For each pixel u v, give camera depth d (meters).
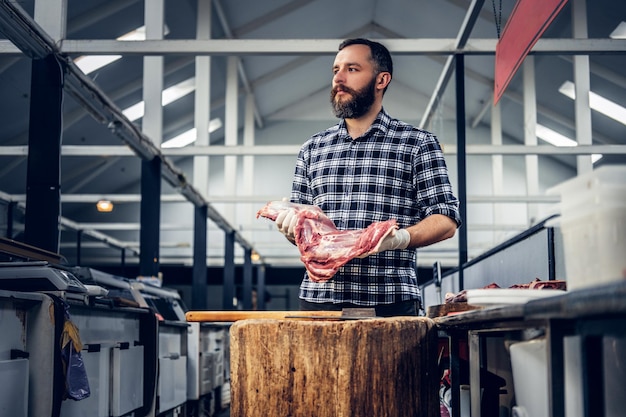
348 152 2.52
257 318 2.23
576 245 1.37
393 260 2.42
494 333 2.23
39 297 3.01
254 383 2.06
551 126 13.38
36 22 5.13
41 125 5.06
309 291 2.46
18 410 2.85
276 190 17.72
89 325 3.70
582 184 1.34
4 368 2.72
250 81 14.00
